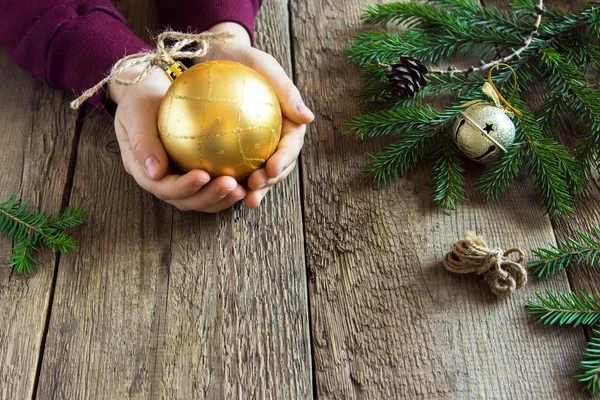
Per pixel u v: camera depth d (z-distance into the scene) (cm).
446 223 65
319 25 76
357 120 68
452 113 67
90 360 59
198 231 64
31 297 62
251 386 59
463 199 65
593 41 73
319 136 69
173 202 62
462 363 59
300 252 64
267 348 60
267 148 58
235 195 61
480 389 58
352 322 61
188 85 56
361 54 71
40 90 72
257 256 63
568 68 69
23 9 67
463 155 68
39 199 66
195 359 59
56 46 67
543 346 60
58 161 68
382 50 71
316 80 73
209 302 62
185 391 58
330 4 78
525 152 66
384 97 70
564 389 58
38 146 69
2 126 70
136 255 63
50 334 60
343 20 77
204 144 56
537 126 67
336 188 67
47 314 61
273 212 65
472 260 61
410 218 65
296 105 61
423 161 68
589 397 58
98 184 67
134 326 61
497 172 65
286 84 62
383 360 59
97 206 66
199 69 57
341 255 64
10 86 72
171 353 60
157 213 65
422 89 70
